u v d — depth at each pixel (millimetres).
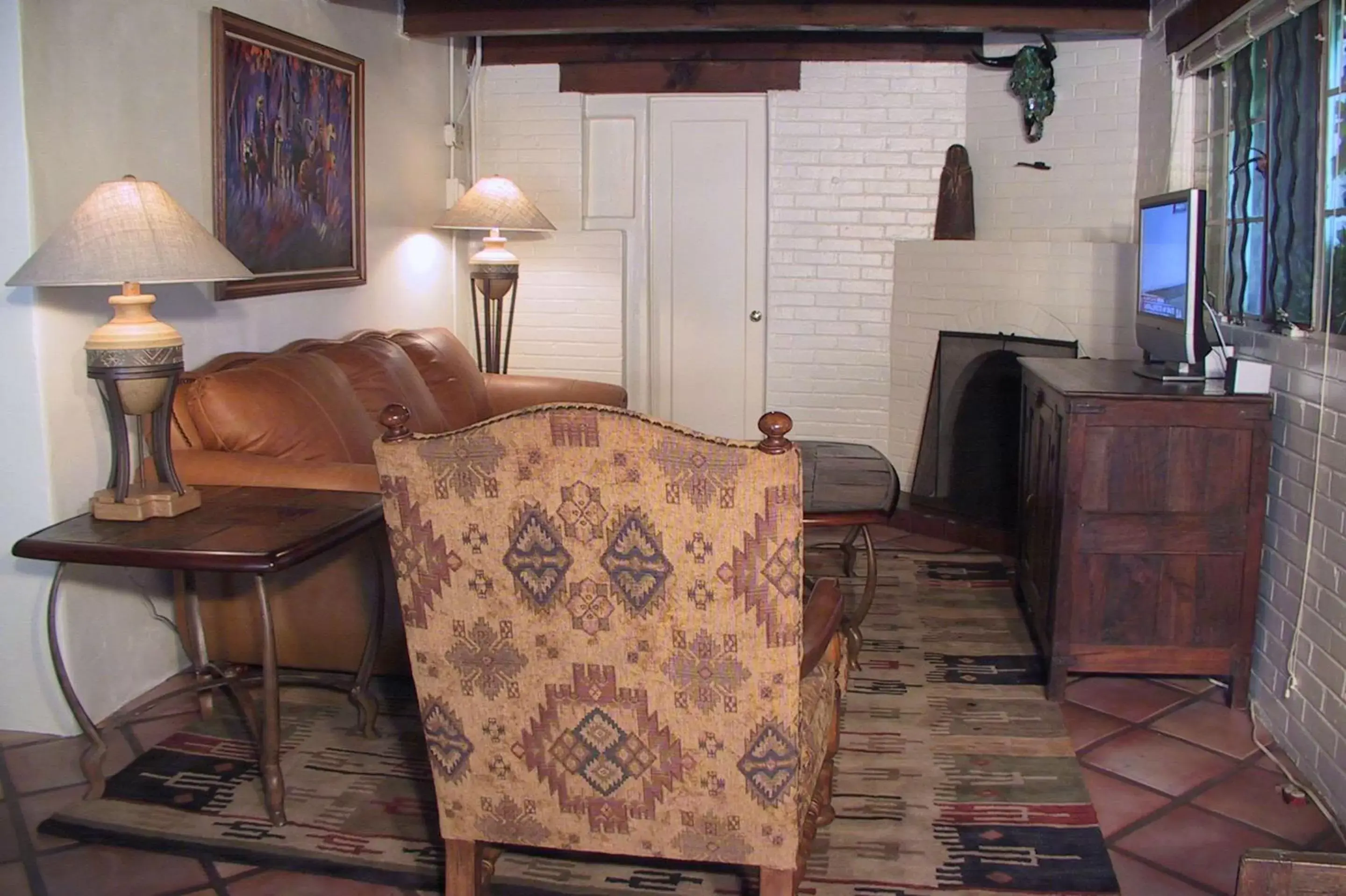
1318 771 2822
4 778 2852
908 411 5590
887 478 3689
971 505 5195
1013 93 5188
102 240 2617
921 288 5449
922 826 2645
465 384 4750
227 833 2605
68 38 2975
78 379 3041
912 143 5605
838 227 5727
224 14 3598
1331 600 2797
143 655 3330
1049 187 5223
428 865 2482
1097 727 3201
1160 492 3225
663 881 2434
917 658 3725
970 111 5516
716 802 1933
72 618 3047
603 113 5887
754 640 1813
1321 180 3135
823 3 4793
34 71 2852
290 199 4094
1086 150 5070
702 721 1883
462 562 1877
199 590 3148
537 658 1909
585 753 1951
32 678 3074
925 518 5238
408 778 2857
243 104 3752
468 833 2074
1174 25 4340
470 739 1997
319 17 4328
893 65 5570
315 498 2928
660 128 5879
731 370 6023
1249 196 3807
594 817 1994
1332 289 3072
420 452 1836
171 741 3049
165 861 2510
